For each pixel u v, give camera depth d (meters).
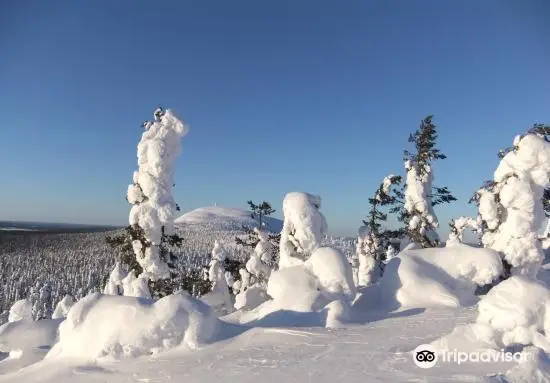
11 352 11.69
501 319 8.42
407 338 10.08
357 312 14.07
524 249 17.75
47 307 85.75
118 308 10.89
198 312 10.88
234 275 29.16
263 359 9.03
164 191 21.48
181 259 148.75
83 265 162.12
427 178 27.03
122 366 9.58
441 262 16.23
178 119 21.88
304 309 13.91
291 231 18.89
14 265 166.12
